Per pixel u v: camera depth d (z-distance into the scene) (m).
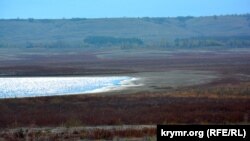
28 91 163.38
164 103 103.69
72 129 67.44
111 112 89.12
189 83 175.25
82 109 96.50
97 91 157.38
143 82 183.25
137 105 101.50
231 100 108.06
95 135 59.00
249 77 195.88
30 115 86.81
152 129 62.44
